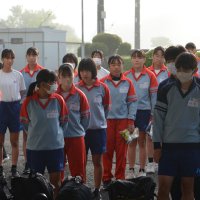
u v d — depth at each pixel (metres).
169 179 6.59
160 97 6.59
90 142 8.80
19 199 6.73
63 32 36.16
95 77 8.78
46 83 7.28
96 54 11.30
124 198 6.61
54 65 35.09
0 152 10.48
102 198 8.80
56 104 7.45
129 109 9.56
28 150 7.53
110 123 9.51
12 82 10.45
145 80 10.30
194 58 6.41
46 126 7.39
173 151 6.55
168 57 6.86
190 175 6.56
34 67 11.09
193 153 6.54
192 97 6.48
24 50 34.12
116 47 37.72
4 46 33.97
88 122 8.30
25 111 7.49
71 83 8.10
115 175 9.58
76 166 8.23
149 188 6.66
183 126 6.50
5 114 10.41
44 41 32.09
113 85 9.53
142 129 10.25
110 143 9.52
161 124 6.61
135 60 10.35
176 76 6.60
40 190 6.72
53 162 7.49
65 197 6.50
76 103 8.12
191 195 6.68
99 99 8.77
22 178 6.80
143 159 10.32
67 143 8.16
